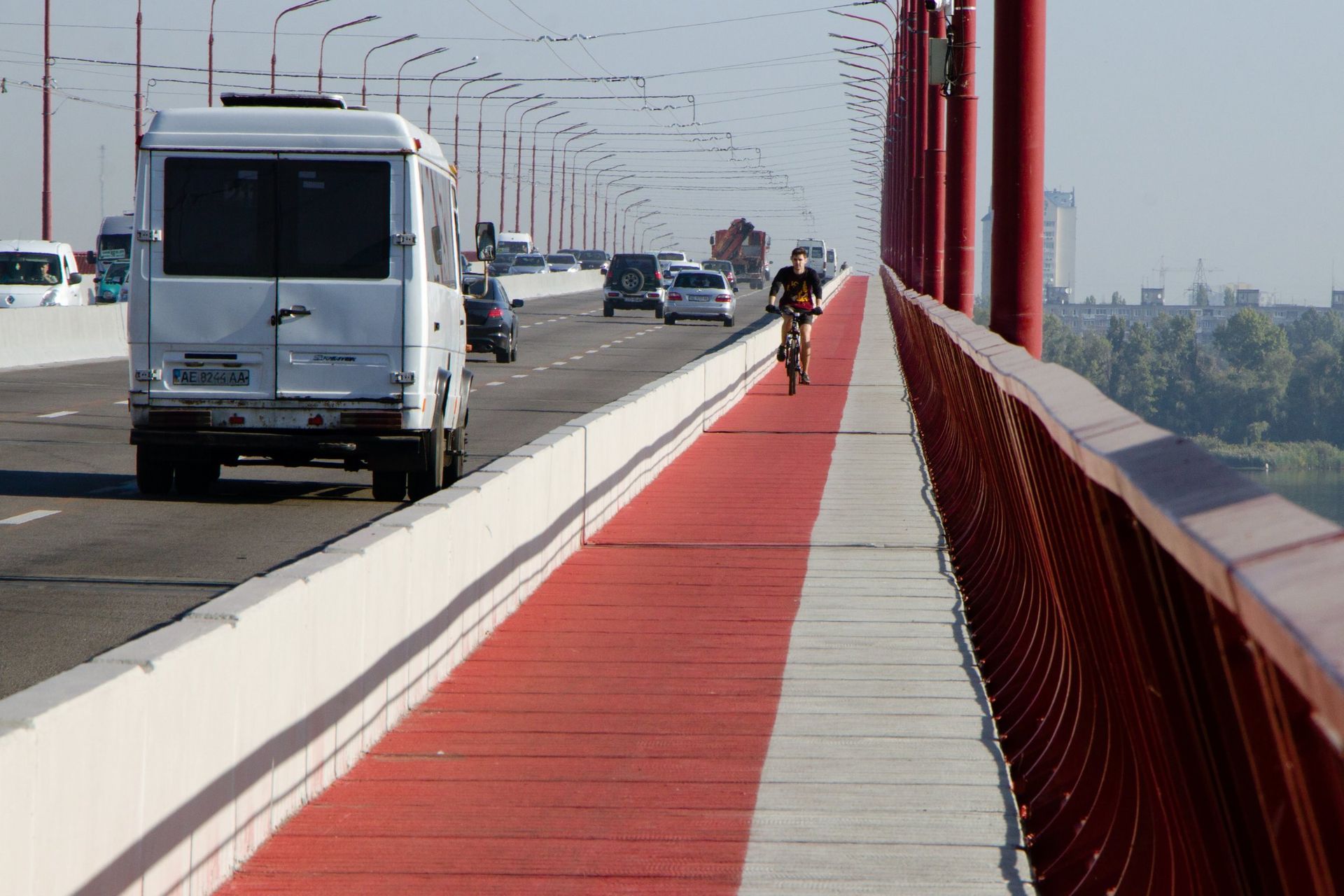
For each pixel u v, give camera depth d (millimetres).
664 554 36188
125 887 12406
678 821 17266
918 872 15766
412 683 22062
